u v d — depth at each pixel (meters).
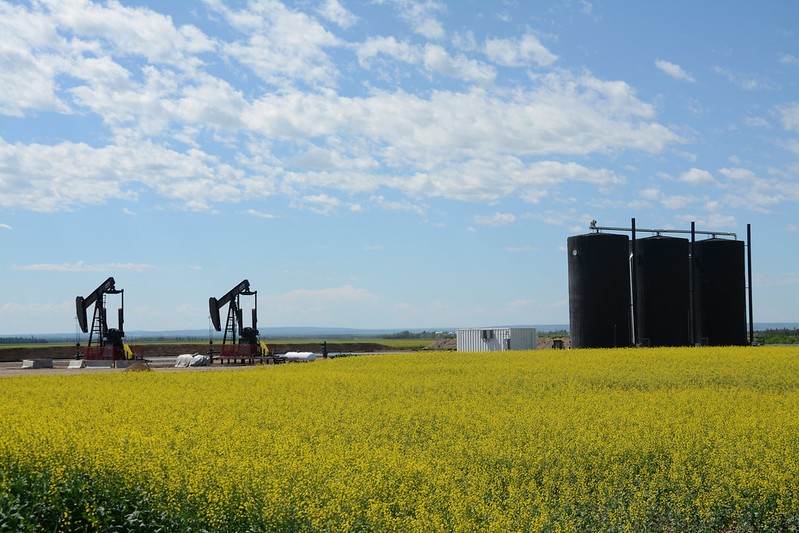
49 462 13.11
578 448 15.23
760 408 21.14
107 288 67.88
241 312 67.81
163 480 12.43
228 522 11.48
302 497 11.77
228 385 29.77
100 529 11.34
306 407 21.88
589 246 53.25
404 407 21.75
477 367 37.78
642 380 30.23
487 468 14.23
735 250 57.53
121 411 20.56
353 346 115.31
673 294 54.81
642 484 13.16
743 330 57.78
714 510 12.29
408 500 11.95
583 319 53.22
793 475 13.34
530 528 10.83
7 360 90.12
